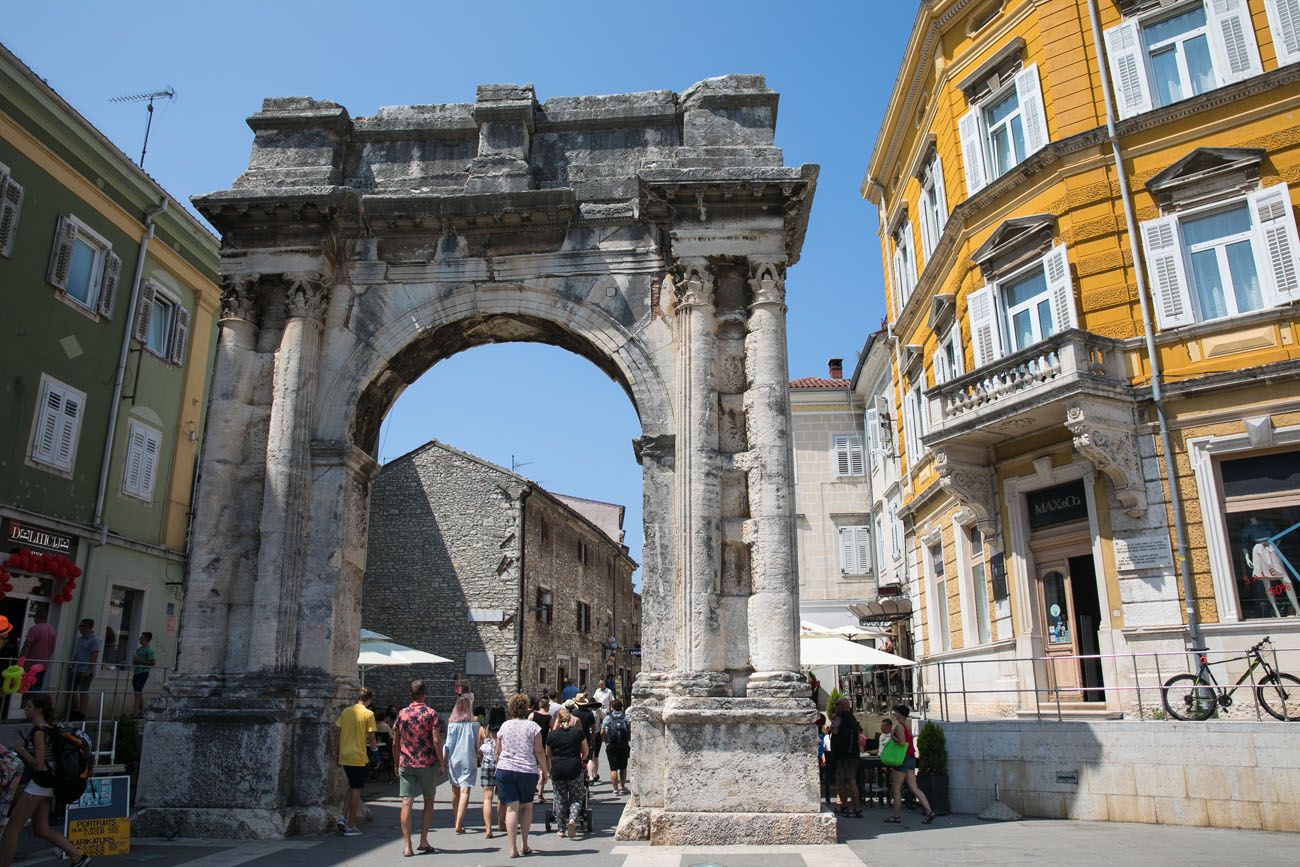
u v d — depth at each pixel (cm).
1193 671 1670
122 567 2378
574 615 4422
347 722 1377
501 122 1609
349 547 1509
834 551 3812
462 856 1167
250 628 1420
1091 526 1847
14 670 1584
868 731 2572
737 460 1427
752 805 1252
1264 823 1343
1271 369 1670
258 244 1547
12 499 2027
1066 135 2006
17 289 2056
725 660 1352
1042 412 1856
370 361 1540
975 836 1316
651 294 1529
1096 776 1499
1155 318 1834
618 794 1936
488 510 3750
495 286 1555
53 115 2122
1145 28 1983
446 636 3619
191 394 2712
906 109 2727
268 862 1116
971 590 2327
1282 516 1672
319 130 1616
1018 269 2080
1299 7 1792
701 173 1460
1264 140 1780
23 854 1181
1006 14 2198
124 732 1734
